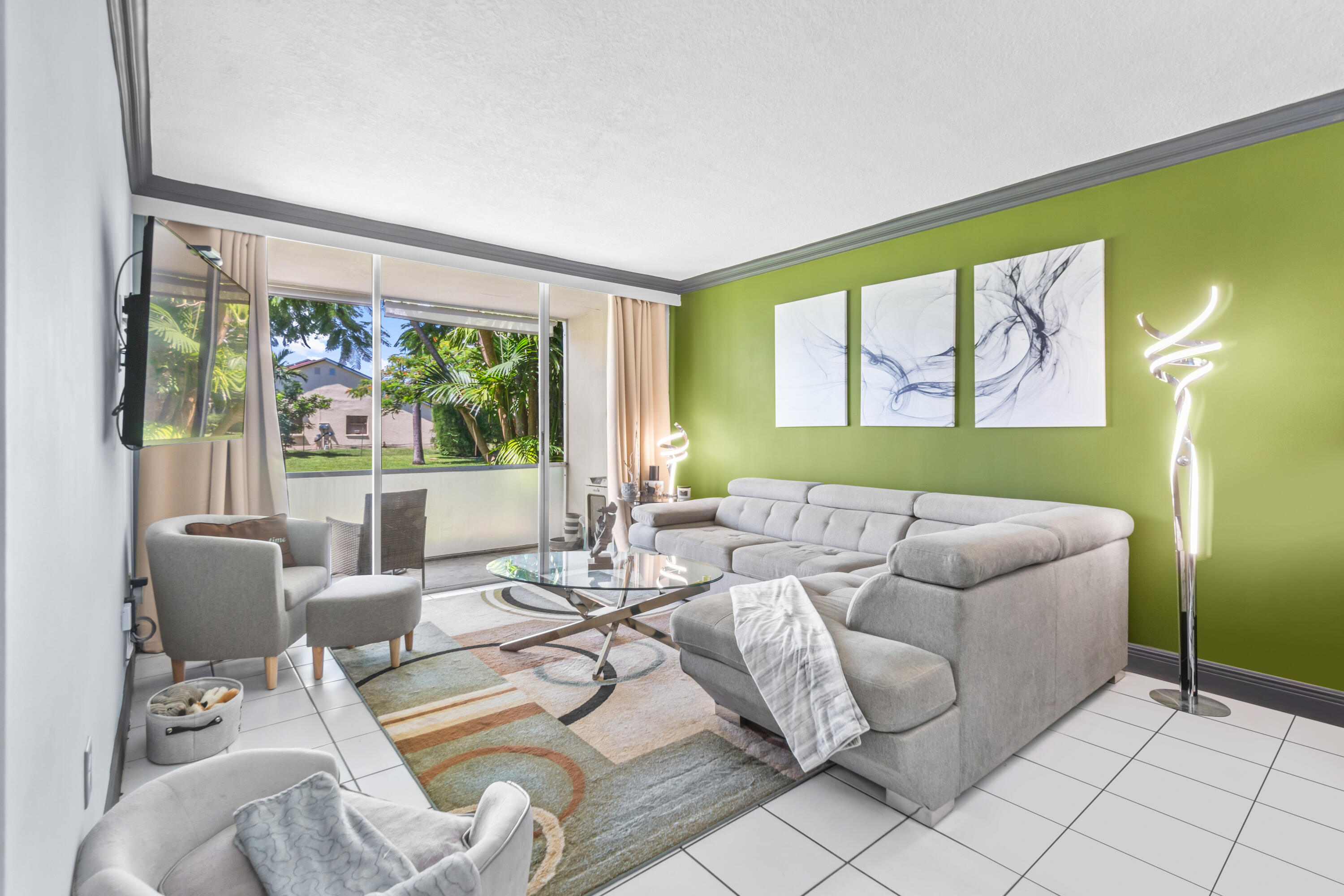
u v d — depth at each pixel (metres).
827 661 2.00
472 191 3.67
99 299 1.81
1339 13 2.12
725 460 5.57
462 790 2.12
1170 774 2.22
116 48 2.10
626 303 5.59
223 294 2.96
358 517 4.32
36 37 0.92
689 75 2.51
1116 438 3.28
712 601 2.57
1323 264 2.69
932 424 4.03
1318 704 2.70
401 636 3.21
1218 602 2.97
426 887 0.96
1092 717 2.66
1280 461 2.80
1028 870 1.74
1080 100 2.68
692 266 5.32
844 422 4.54
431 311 4.60
